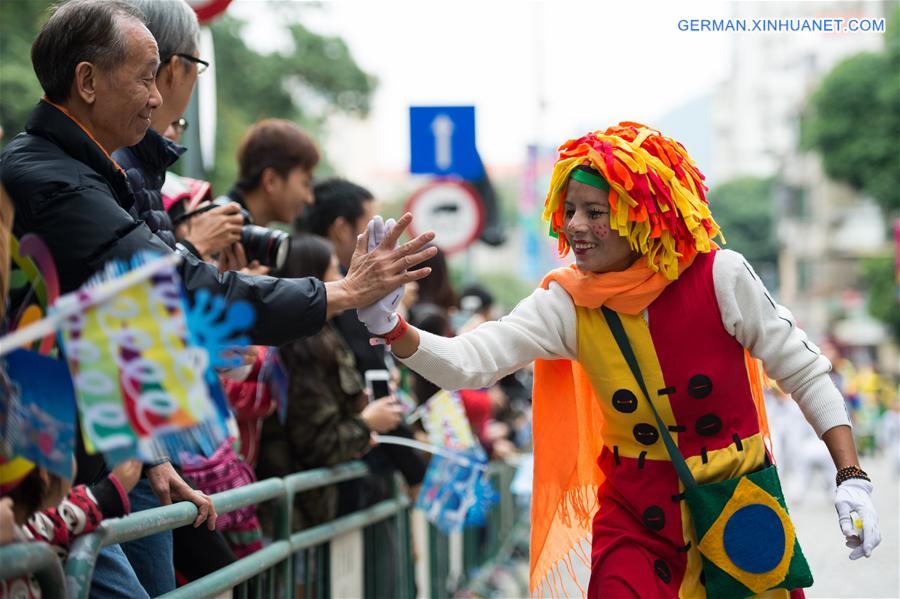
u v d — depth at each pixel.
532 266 30.19
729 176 100.62
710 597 4.53
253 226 5.59
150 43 4.14
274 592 5.76
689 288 4.53
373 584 7.71
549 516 4.94
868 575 11.03
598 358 4.60
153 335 2.85
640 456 4.63
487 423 11.66
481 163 13.61
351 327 7.41
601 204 4.47
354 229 7.88
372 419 7.10
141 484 4.82
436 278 9.25
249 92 35.41
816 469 18.78
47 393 3.11
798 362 4.59
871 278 59.31
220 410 3.04
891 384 53.44
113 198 3.97
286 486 5.82
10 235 3.33
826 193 80.44
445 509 8.09
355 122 40.25
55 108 4.05
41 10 22.19
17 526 3.22
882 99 54.75
